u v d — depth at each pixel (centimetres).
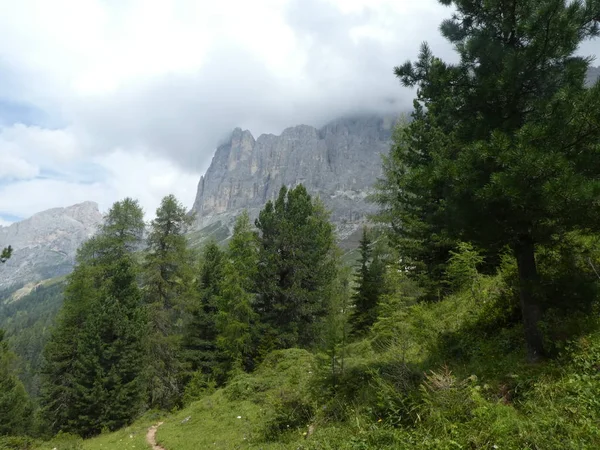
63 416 3338
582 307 749
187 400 3053
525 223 755
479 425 582
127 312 3328
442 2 923
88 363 3109
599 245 865
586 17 758
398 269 2283
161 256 3528
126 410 3106
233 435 1434
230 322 3272
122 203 3762
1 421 3400
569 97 673
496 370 774
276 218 3716
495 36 859
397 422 728
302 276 3578
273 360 2547
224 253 4359
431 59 957
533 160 641
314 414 1042
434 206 1549
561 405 570
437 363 957
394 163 2820
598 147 695
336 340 1142
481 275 1275
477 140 804
